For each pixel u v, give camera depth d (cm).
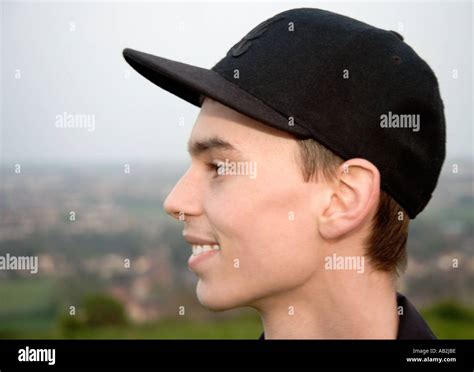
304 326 115
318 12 116
